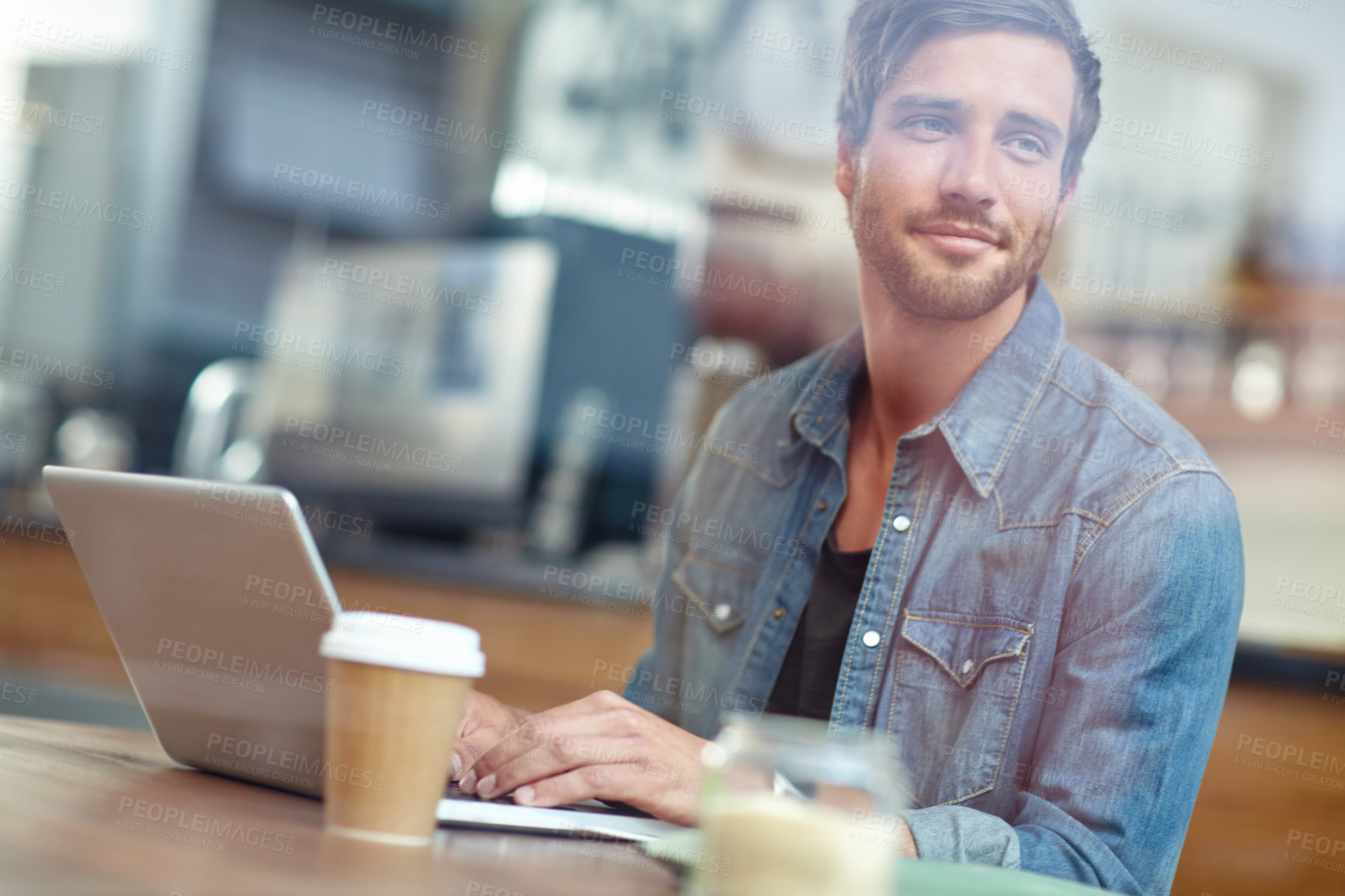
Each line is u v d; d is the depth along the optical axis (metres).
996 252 1.28
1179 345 2.95
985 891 0.58
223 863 0.53
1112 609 1.09
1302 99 3.05
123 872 0.48
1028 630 1.15
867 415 1.38
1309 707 1.76
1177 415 2.93
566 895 0.55
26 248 4.12
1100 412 1.21
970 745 1.16
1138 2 3.02
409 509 2.97
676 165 3.45
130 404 3.98
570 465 3.03
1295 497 2.87
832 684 1.29
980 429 1.25
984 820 0.88
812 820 0.49
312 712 0.74
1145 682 1.04
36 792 0.65
